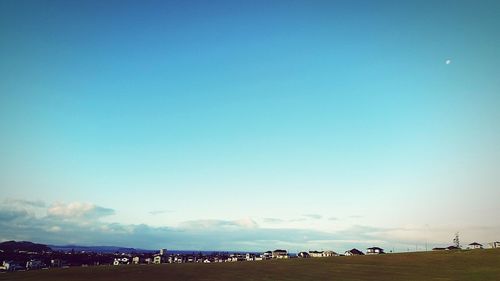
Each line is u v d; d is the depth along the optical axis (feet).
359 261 602.44
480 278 385.09
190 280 445.37
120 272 556.51
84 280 461.37
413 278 402.52
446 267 479.41
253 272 523.29
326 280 420.77
